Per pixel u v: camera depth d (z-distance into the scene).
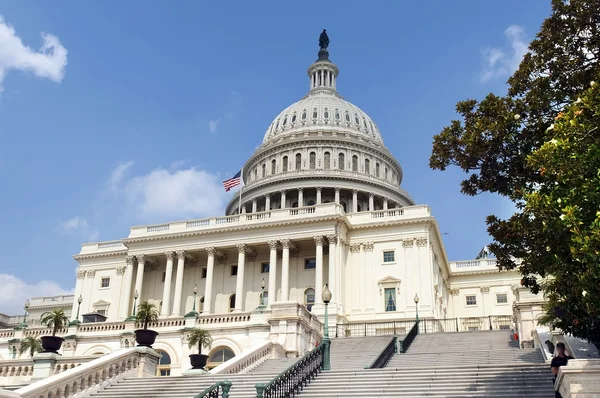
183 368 35.00
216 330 35.47
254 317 35.41
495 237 17.45
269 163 94.50
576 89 17.73
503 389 17.62
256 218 61.81
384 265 57.91
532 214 14.52
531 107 17.91
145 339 25.48
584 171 13.04
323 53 115.44
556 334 21.88
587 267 12.75
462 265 72.25
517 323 31.72
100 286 67.50
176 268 64.06
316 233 58.09
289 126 99.06
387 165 96.31
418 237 57.84
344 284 57.81
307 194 87.88
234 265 62.75
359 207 88.12
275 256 59.19
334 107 99.94
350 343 35.12
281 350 30.69
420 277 56.28
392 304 56.22
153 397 20.69
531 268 16.02
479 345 32.09
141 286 63.31
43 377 25.44
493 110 18.39
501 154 18.19
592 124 13.37
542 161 13.74
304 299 59.22
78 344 38.69
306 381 19.89
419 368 20.61
